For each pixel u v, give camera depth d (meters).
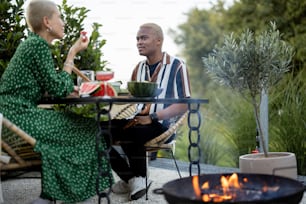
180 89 3.39
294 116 4.46
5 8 3.80
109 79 2.80
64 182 2.62
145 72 3.51
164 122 3.36
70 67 2.82
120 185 3.43
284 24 6.99
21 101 2.67
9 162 2.63
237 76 3.21
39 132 2.63
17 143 2.60
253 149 4.84
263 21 7.59
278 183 2.12
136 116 3.26
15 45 3.81
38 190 3.73
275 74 3.24
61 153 2.64
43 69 2.68
